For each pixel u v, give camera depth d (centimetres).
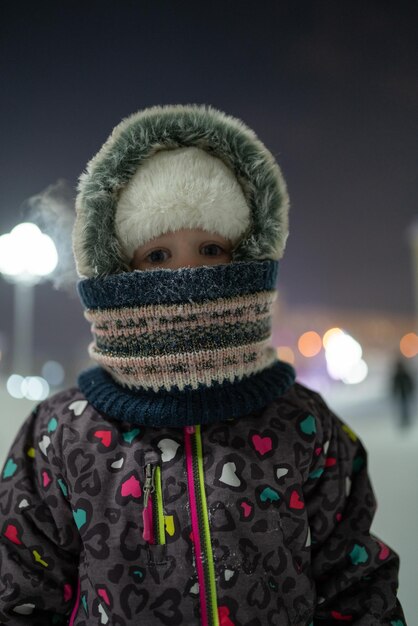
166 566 98
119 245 115
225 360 108
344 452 121
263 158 119
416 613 229
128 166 114
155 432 109
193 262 114
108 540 100
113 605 96
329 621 114
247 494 103
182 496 103
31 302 1171
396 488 459
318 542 112
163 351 106
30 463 115
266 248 116
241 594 97
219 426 110
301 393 125
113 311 108
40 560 106
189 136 117
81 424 112
